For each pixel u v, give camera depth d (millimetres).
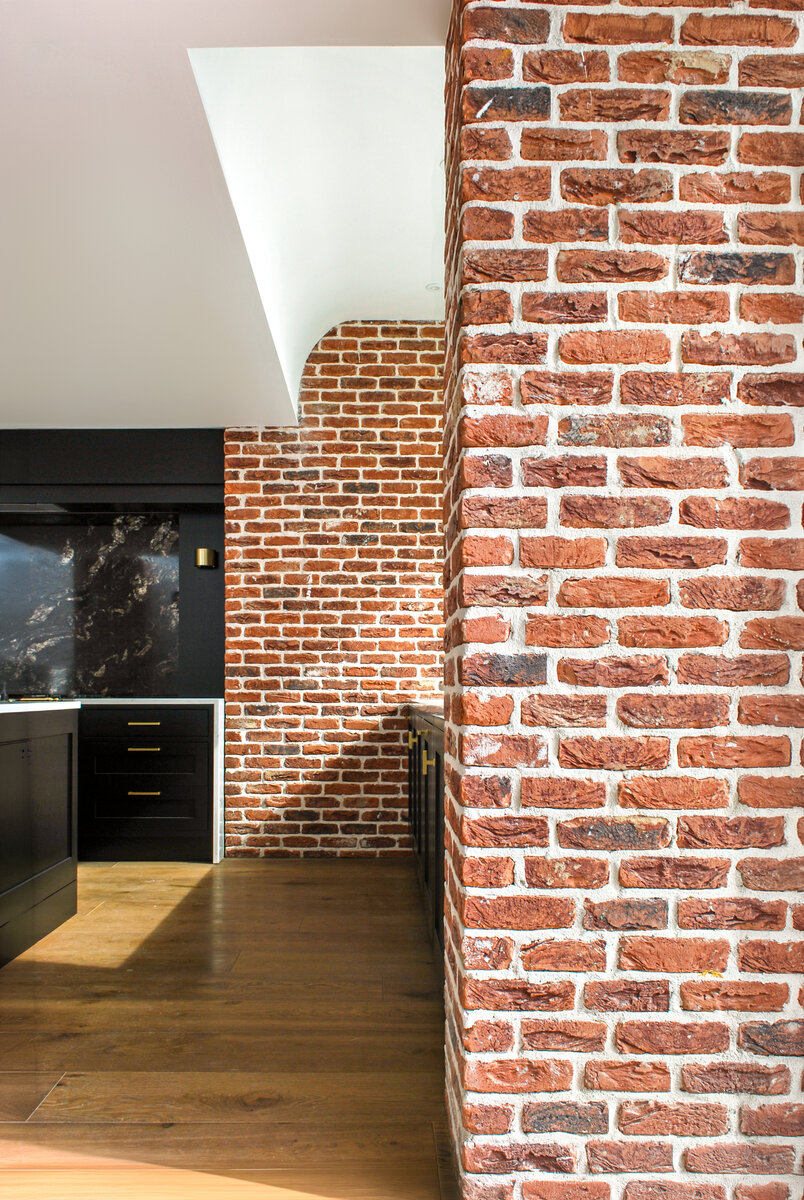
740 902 1496
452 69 1725
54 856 3223
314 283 3707
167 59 1757
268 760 4324
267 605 4363
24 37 1688
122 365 3453
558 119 1511
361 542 4375
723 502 1516
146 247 2508
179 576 4738
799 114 1527
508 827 1489
